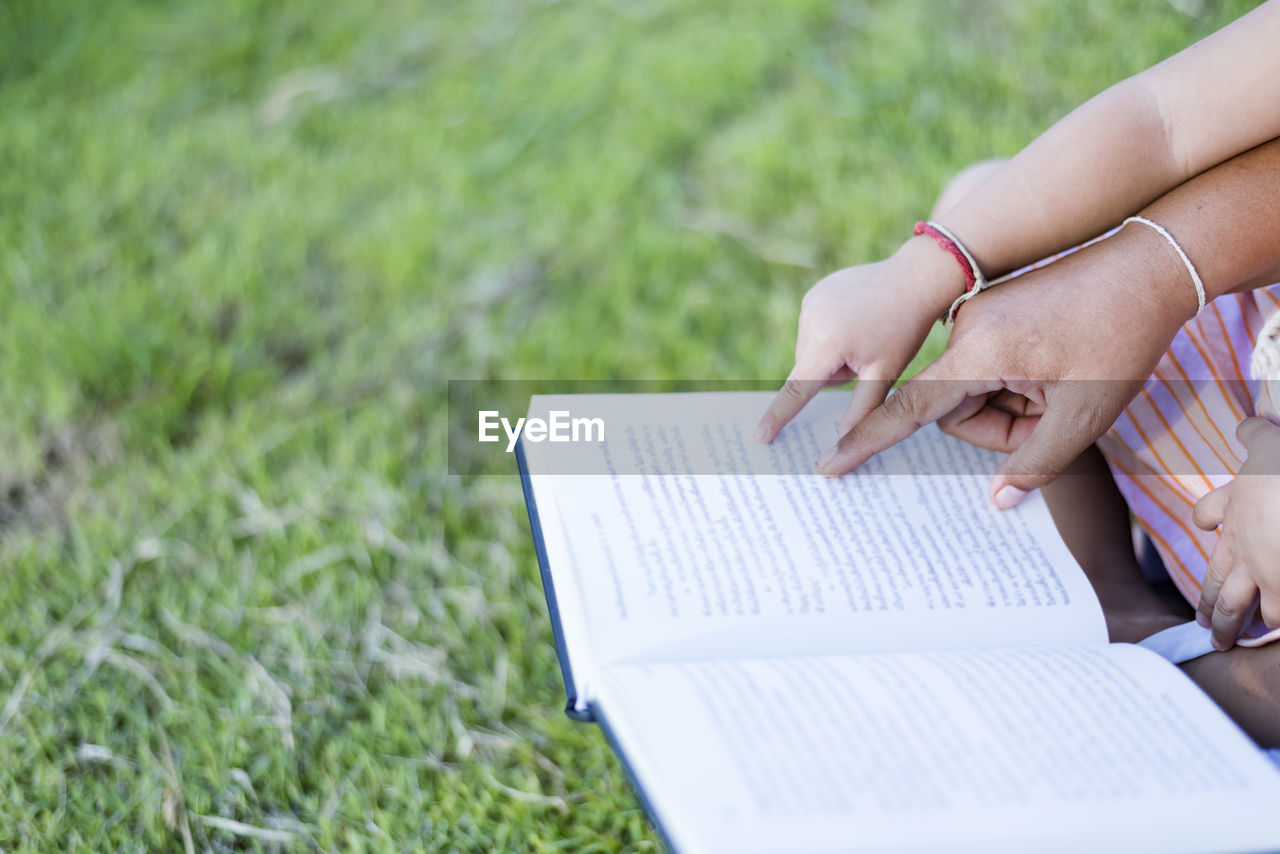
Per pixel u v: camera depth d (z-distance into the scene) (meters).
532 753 1.25
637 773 0.93
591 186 1.75
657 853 1.18
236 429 1.47
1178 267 1.04
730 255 1.62
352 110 1.95
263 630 1.33
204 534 1.40
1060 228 1.07
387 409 1.49
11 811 1.22
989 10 1.91
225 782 1.24
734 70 1.88
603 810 1.21
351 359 1.54
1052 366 1.04
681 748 0.93
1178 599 1.14
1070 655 1.01
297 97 1.99
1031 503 1.09
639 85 1.89
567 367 1.52
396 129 1.91
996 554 1.06
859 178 1.70
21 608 1.35
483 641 1.32
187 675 1.30
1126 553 1.15
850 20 1.96
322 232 1.73
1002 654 1.00
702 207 1.70
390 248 1.69
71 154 1.87
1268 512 0.99
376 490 1.42
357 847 1.20
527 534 1.39
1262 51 1.03
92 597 1.35
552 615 1.03
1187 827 0.92
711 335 1.54
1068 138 1.06
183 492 1.42
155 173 1.83
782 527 1.06
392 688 1.28
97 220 1.74
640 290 1.60
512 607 1.34
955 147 1.69
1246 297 1.09
